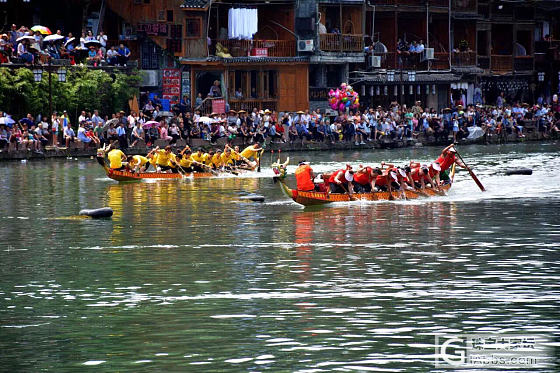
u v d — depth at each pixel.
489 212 40.75
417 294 25.55
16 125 67.25
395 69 96.00
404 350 20.88
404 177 44.88
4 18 80.00
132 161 55.47
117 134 69.81
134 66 80.31
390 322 22.92
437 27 101.75
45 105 72.12
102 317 23.61
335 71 93.25
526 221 38.16
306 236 34.88
